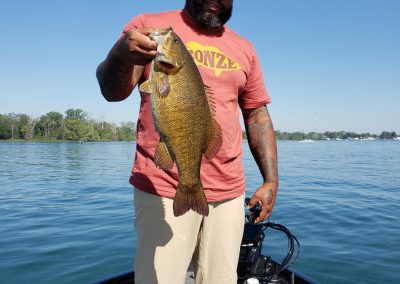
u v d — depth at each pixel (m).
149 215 2.49
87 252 7.18
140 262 2.51
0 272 6.24
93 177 21.48
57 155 48.22
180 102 2.07
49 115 122.50
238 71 2.76
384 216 10.13
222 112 2.63
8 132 119.75
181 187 2.17
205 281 2.74
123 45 1.91
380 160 37.59
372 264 6.36
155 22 2.61
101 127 127.44
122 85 2.20
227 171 2.66
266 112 3.23
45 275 6.12
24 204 12.55
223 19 2.67
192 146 2.15
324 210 10.95
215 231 2.70
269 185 3.08
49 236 8.32
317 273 6.01
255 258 3.89
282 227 4.33
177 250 2.51
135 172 2.57
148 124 2.51
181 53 2.04
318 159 38.84
